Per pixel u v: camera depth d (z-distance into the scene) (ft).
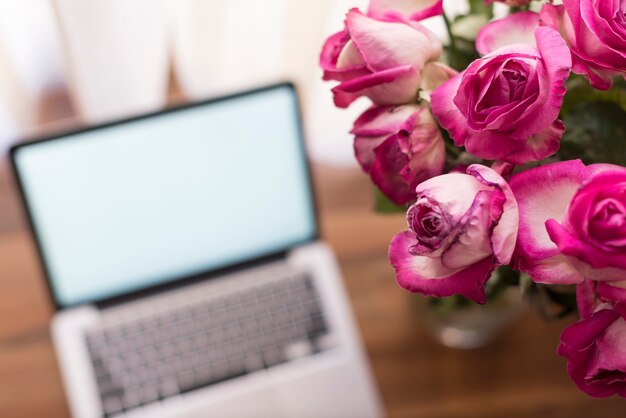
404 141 3.65
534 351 5.44
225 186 5.08
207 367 5.23
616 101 3.85
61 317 5.22
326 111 5.56
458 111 3.55
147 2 5.14
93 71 5.35
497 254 3.39
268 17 5.26
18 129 5.66
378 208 4.27
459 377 5.41
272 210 5.18
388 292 5.53
